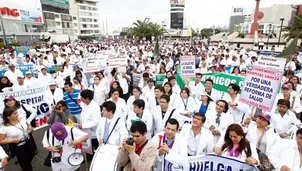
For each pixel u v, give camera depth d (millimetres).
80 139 3422
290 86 5113
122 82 7863
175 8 110062
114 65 7734
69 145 3418
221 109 4094
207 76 7520
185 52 21281
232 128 3055
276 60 4141
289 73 7770
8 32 36625
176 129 3082
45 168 4457
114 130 3705
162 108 4379
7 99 4098
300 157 2830
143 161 2586
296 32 33594
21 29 40688
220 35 61844
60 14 65312
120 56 7758
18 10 38750
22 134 3787
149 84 6145
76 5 81625
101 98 6527
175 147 3092
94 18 92062
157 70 11195
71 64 11727
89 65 7578
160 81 8594
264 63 4320
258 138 3482
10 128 3654
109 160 2961
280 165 2865
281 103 4141
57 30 63438
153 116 4445
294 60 11977
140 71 10664
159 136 3273
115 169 2873
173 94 5395
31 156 4012
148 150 2641
